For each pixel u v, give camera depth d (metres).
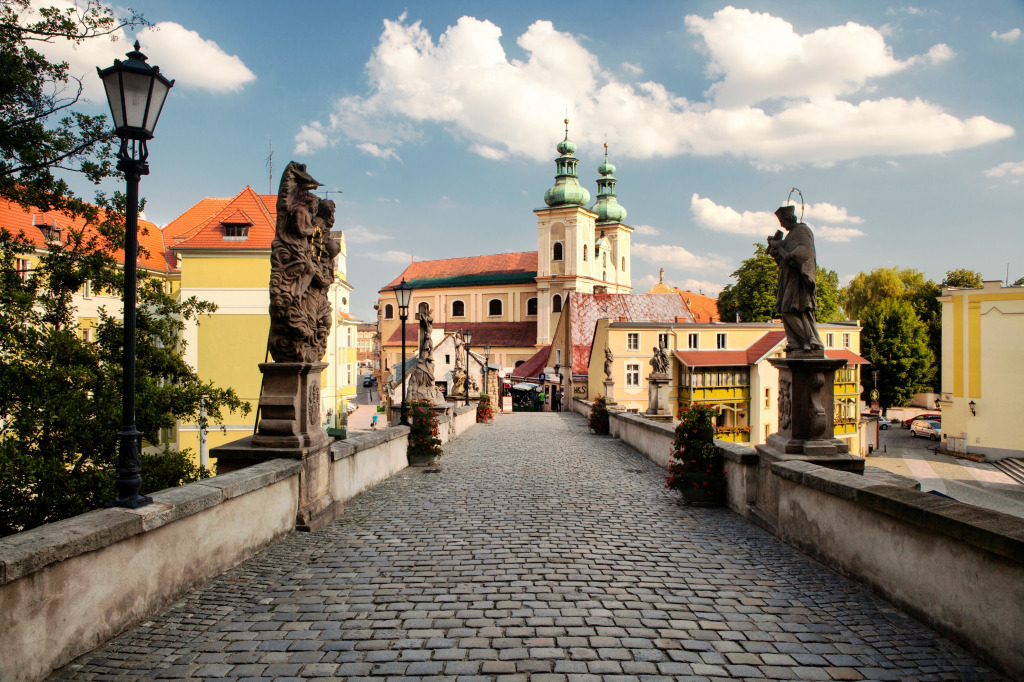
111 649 4.70
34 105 12.48
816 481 6.94
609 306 60.03
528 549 7.51
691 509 9.97
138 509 5.35
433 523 8.90
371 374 136.75
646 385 51.31
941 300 50.03
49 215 27.06
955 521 4.72
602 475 13.84
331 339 42.19
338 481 9.98
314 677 4.27
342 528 8.55
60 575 4.38
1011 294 46.47
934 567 5.05
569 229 84.31
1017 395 46.44
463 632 5.02
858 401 51.19
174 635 4.96
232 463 8.36
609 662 4.49
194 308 14.65
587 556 7.23
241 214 34.56
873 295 74.88
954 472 43.34
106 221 13.30
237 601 5.71
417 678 4.25
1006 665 4.29
